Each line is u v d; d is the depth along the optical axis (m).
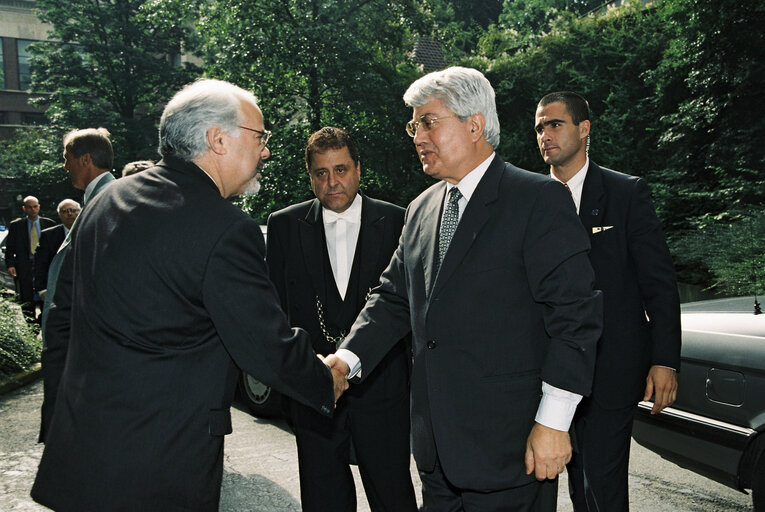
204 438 1.62
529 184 1.90
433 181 17.02
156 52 30.44
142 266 1.57
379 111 17.36
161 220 1.60
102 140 3.83
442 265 1.92
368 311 2.29
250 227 1.67
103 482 1.53
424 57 25.64
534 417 1.86
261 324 1.63
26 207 9.33
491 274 1.86
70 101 29.25
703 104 11.12
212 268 1.58
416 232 2.13
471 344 1.87
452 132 1.93
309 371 1.81
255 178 1.90
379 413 2.58
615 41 15.08
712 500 3.33
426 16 19.91
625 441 2.53
